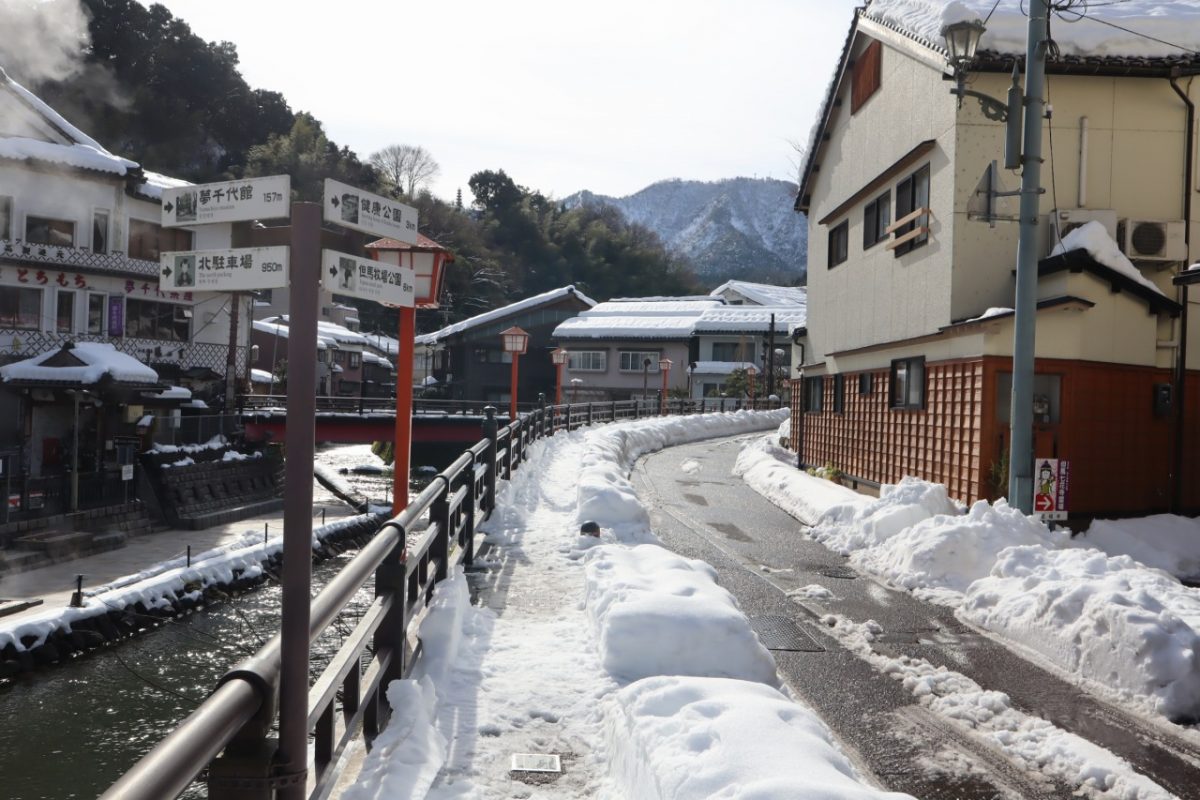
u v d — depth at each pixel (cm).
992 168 989
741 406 4609
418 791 350
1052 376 1229
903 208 1515
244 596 1925
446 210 8338
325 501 3178
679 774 319
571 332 5266
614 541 920
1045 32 964
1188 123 1304
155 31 5094
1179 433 1264
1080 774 462
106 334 2672
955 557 904
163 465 2614
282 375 4678
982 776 461
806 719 376
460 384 5431
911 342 1441
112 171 2464
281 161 6256
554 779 394
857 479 1755
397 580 447
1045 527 941
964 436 1272
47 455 2498
